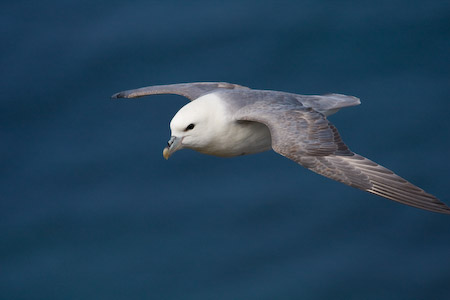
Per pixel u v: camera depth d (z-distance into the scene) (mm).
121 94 12227
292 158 9062
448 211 8438
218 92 10562
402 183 8734
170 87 12109
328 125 9352
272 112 9758
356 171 8875
